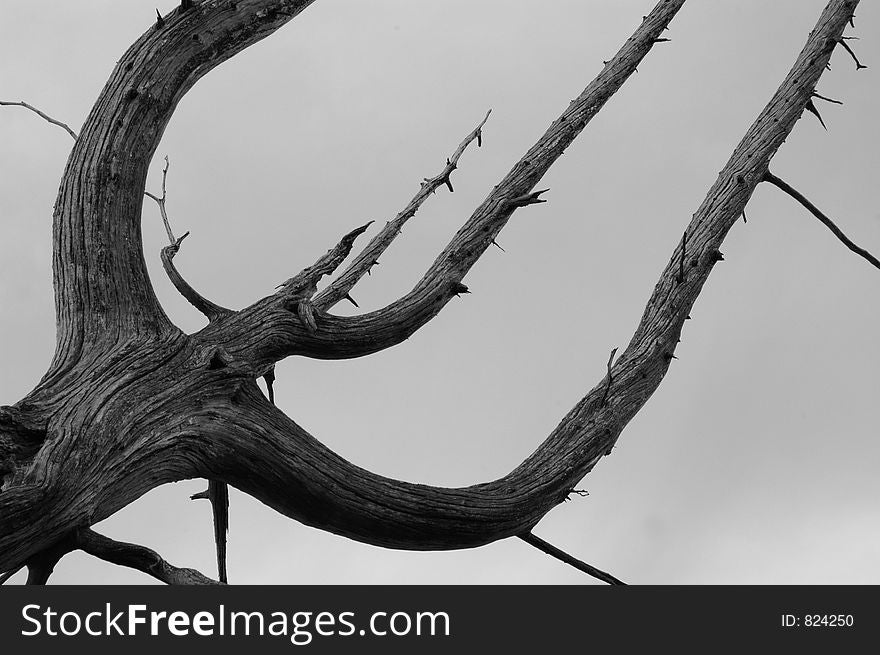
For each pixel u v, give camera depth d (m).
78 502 4.10
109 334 4.73
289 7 5.75
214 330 5.05
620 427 6.12
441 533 5.11
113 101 5.25
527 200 6.35
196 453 4.59
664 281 6.89
